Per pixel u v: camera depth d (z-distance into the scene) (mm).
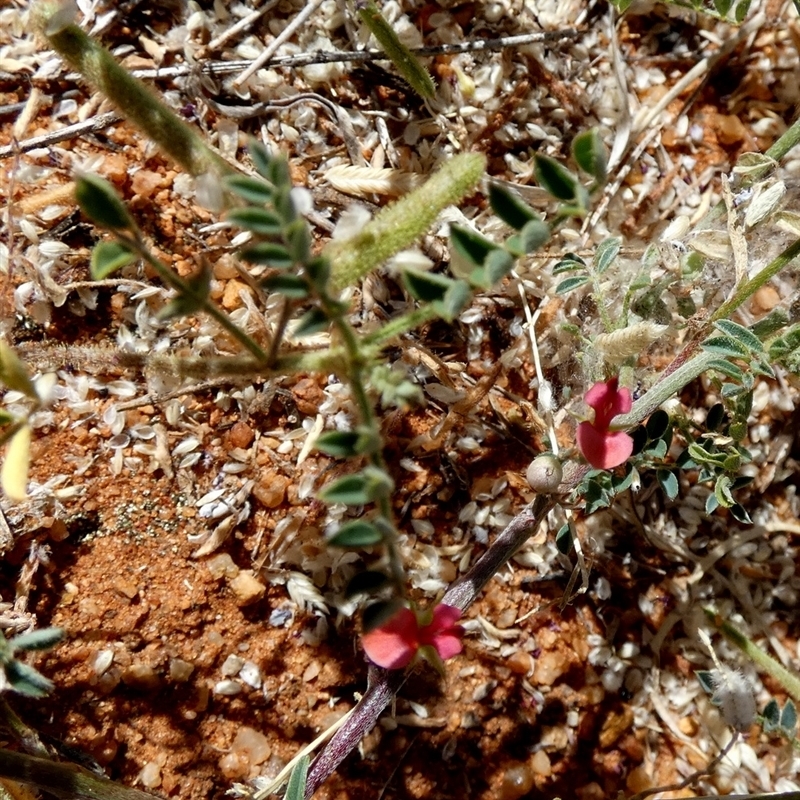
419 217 84
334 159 135
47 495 119
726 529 146
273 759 125
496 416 136
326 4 135
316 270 67
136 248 68
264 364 81
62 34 92
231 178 68
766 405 147
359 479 70
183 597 123
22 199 122
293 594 126
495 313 138
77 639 119
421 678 131
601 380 118
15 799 108
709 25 152
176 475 124
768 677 144
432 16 140
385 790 128
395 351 132
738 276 107
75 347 106
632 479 119
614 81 147
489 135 141
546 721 135
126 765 120
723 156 151
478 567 114
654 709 140
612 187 144
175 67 130
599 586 140
